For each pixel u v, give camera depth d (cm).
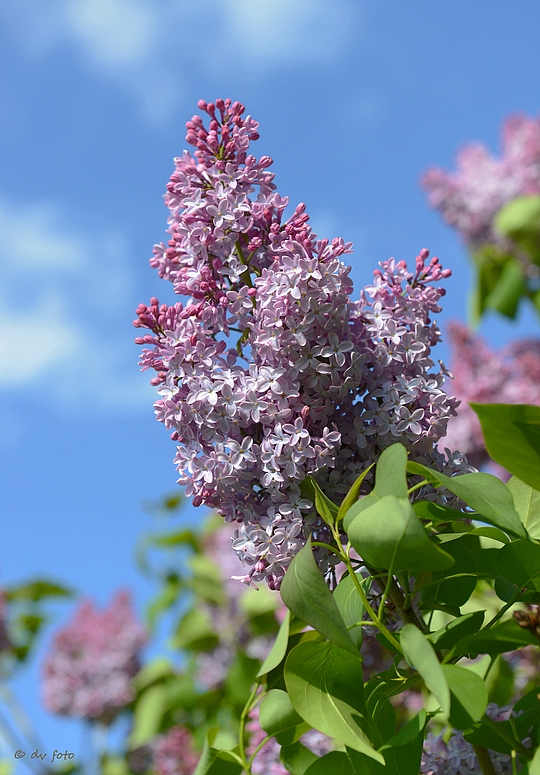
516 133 172
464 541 57
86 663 170
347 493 53
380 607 49
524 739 52
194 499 54
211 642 136
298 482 53
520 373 144
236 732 110
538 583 52
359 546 48
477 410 48
